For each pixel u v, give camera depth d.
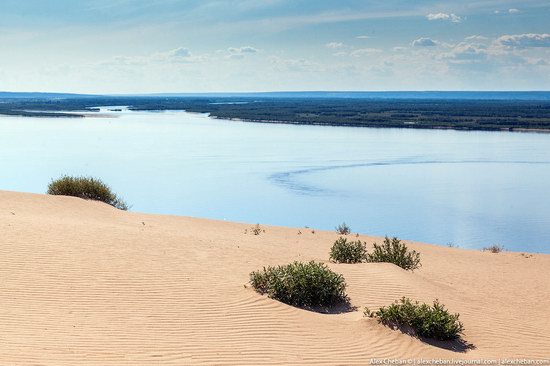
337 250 17.39
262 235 23.80
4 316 10.02
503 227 36.50
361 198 46.75
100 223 19.84
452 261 21.19
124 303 11.12
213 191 49.44
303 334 10.59
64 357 8.70
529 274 19.45
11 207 21.95
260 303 11.77
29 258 12.83
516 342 11.43
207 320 10.73
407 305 11.50
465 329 11.83
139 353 9.12
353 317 11.73
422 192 49.59
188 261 14.12
